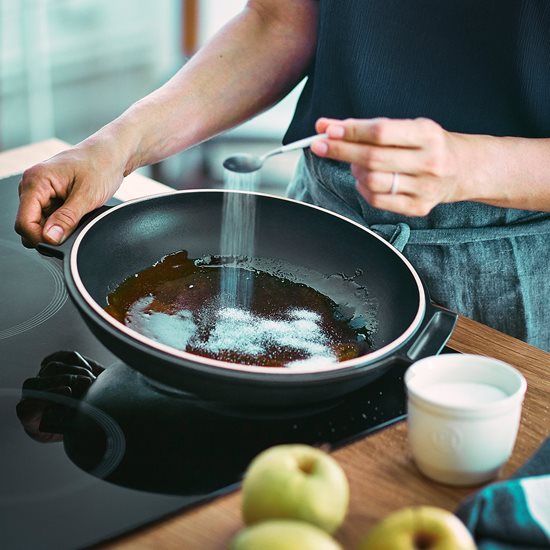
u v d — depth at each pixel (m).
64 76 3.78
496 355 1.11
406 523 0.68
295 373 0.87
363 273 1.17
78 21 3.73
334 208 1.45
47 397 0.97
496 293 1.42
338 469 0.75
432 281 1.43
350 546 0.77
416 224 1.42
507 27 1.27
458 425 0.84
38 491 0.84
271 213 1.23
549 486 0.79
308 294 1.16
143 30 3.92
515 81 1.30
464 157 1.08
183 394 0.99
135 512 0.82
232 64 1.45
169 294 1.14
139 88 3.85
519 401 0.85
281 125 3.57
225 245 1.23
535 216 1.42
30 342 1.08
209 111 1.43
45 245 1.11
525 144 1.12
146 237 1.20
